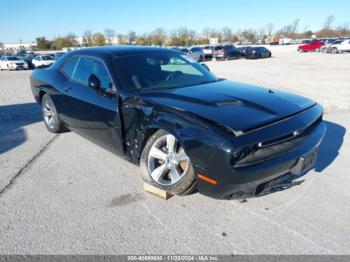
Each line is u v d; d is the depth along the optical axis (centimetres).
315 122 318
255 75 1555
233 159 241
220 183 249
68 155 429
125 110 328
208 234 256
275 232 258
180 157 291
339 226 265
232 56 3547
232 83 386
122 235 256
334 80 1291
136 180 353
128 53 393
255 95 323
